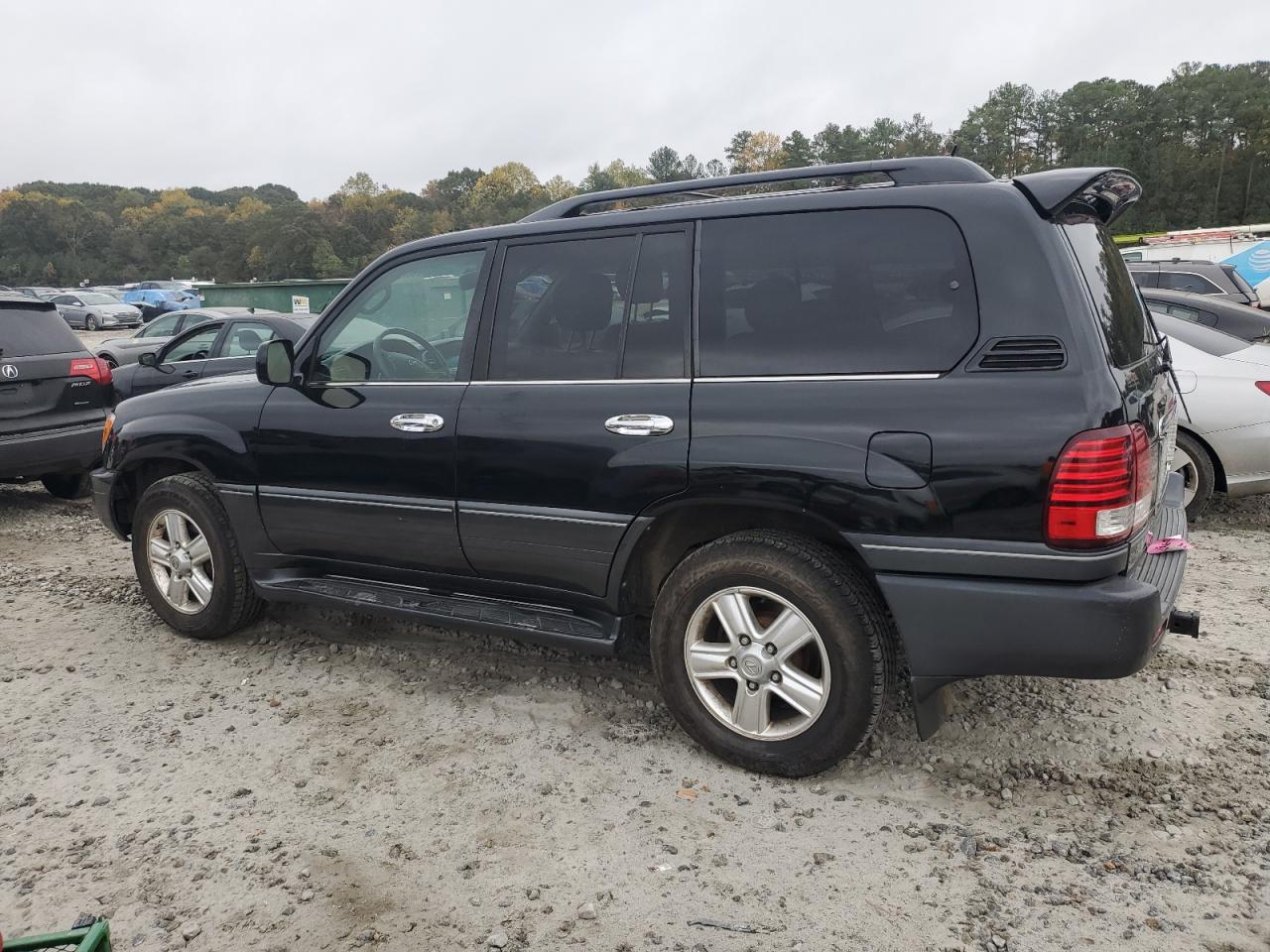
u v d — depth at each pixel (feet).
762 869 8.61
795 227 9.75
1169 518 11.19
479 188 572.10
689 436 9.81
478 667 13.28
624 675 12.91
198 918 8.07
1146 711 11.44
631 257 10.62
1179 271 44.62
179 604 14.46
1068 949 7.48
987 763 10.36
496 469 11.08
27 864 8.88
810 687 9.78
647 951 7.57
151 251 496.23
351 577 13.15
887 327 9.12
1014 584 8.64
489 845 9.06
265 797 9.98
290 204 505.25
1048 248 8.62
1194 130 346.33
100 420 23.58
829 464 9.08
